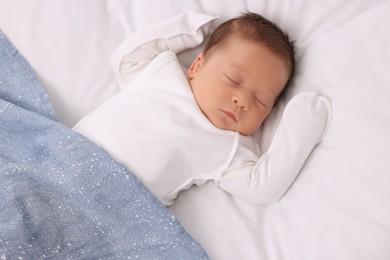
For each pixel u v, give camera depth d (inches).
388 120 36.2
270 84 42.7
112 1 48.1
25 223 35.8
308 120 40.6
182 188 42.2
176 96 42.9
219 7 47.0
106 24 47.6
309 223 37.9
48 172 38.7
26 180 37.5
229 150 42.3
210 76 42.8
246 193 41.1
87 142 39.7
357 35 40.3
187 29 46.1
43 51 46.1
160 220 38.5
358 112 38.2
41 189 37.7
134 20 48.0
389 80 37.1
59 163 39.0
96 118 42.7
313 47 43.6
